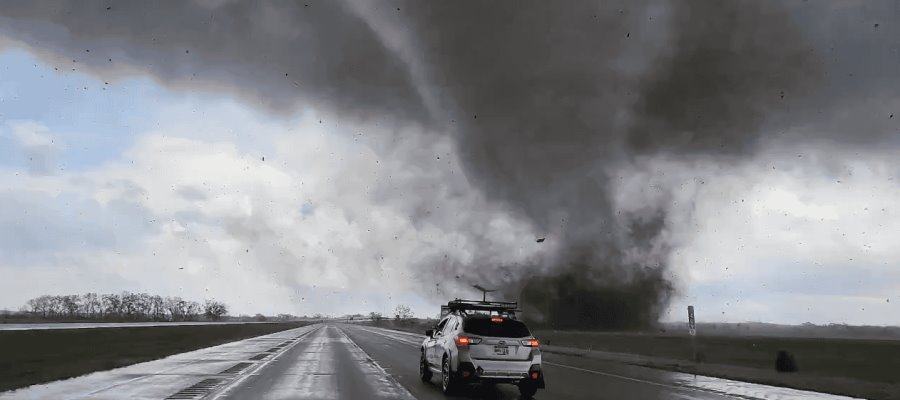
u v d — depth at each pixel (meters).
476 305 17.59
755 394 17.11
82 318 154.88
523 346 16.08
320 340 57.91
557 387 18.84
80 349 37.69
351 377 21.06
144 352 36.88
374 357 32.28
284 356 33.03
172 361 28.98
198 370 23.77
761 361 33.84
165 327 86.69
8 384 18.34
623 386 19.19
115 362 27.73
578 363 30.48
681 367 26.72
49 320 124.31
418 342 53.84
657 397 16.30
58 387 17.62
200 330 84.06
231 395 15.84
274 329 115.75
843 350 46.53
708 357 37.25
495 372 15.69
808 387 18.62
